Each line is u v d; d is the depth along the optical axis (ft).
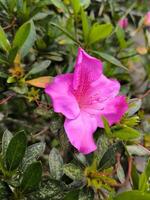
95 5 1.68
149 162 1.03
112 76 1.49
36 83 1.15
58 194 0.99
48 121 1.34
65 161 1.10
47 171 1.26
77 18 1.40
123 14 1.72
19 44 1.14
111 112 1.11
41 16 1.36
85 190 1.03
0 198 0.98
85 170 1.04
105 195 1.09
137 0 1.96
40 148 1.03
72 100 1.08
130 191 0.96
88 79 1.11
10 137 1.03
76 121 1.08
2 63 1.15
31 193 0.98
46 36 1.34
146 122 1.25
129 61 1.71
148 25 1.65
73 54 1.38
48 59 1.37
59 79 1.09
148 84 1.66
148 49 1.61
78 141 1.05
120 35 1.48
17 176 1.00
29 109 1.32
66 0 1.54
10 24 1.31
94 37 1.31
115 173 1.16
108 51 1.57
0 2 1.28
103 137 1.09
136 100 1.20
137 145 1.16
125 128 1.06
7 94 1.19
